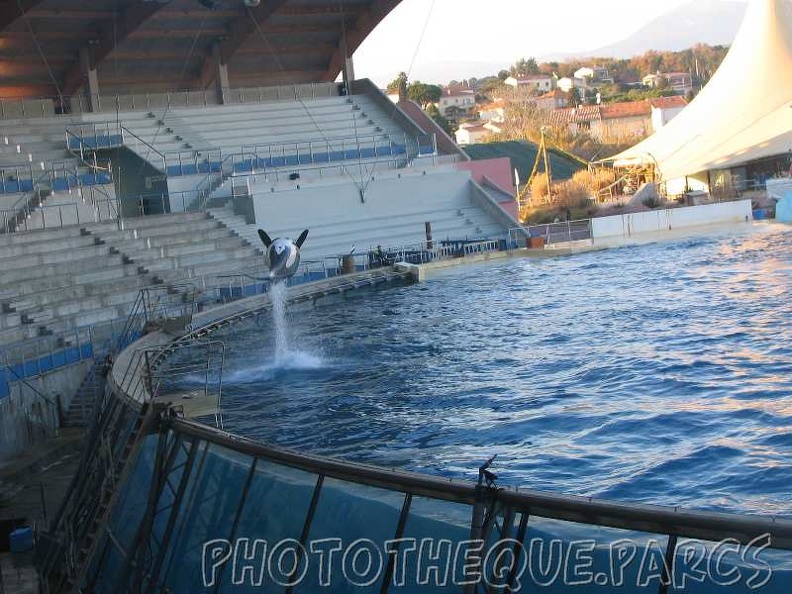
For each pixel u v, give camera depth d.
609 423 16.61
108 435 14.08
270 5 47.38
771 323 24.05
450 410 18.81
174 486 10.95
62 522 14.25
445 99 178.62
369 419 18.52
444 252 41.62
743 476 13.20
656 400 17.95
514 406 18.64
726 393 17.88
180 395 17.91
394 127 51.31
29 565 13.29
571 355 22.86
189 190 42.28
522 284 35.09
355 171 45.94
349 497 8.22
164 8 45.81
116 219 34.53
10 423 19.09
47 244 29.62
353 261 38.19
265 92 51.62
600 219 45.47
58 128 42.44
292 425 18.52
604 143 107.44
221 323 28.78
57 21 43.34
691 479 13.38
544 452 15.41
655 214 46.25
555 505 6.25
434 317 29.98
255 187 41.75
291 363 24.38
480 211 45.25
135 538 10.72
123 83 51.88
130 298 28.33
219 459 9.91
